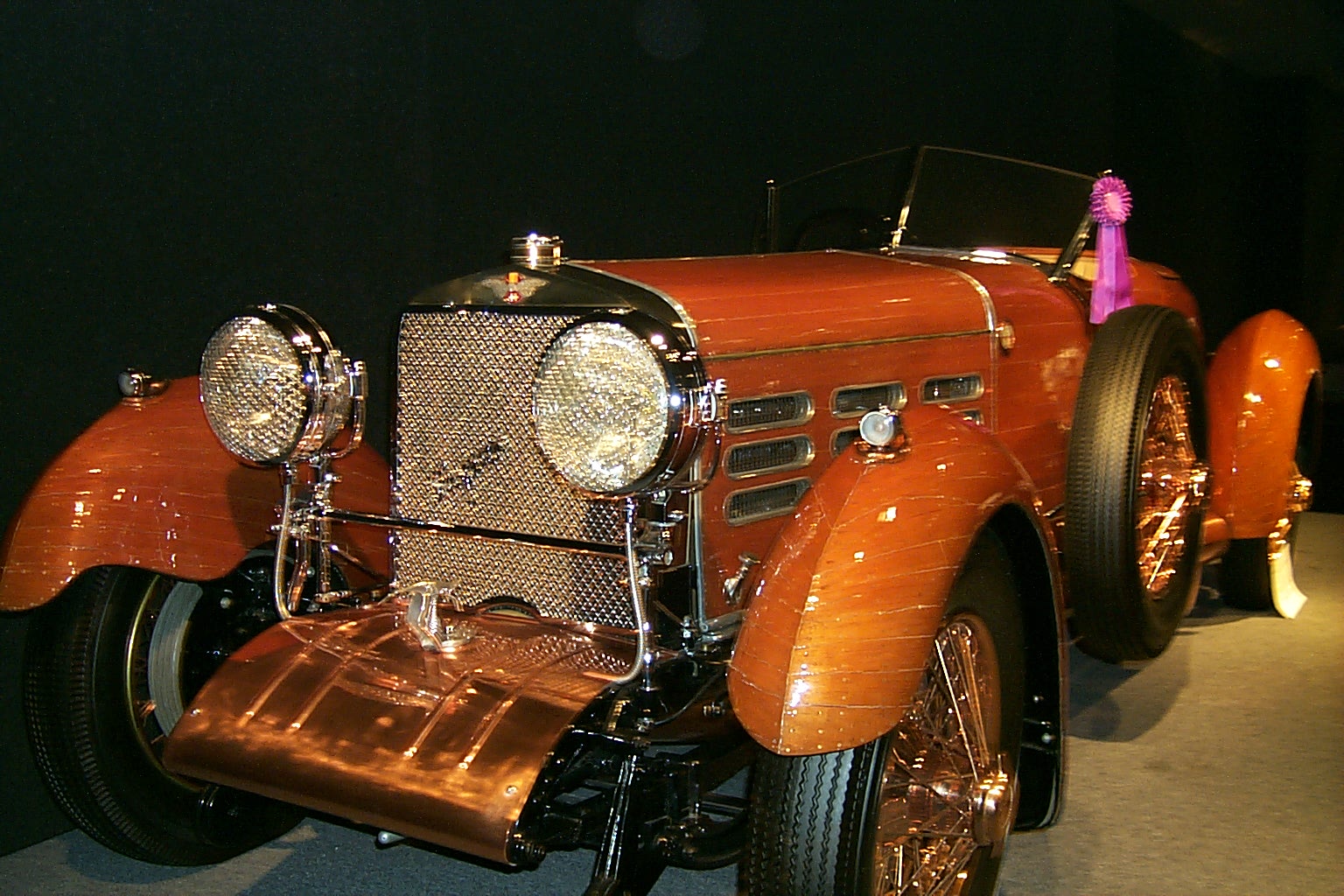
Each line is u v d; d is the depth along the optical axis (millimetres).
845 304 2500
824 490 1948
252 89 3166
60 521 2309
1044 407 3141
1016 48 6676
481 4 3834
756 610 1845
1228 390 3832
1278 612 4281
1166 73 7852
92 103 2795
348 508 2633
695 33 4703
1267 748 3139
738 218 5047
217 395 2193
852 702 1726
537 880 2564
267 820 2555
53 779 2373
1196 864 2543
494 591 2266
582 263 2322
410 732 1870
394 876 2582
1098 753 3115
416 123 3652
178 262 3018
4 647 2695
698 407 1849
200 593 2559
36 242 2703
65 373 2785
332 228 3428
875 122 5766
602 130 4328
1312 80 8141
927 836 2012
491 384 2184
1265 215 8531
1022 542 2176
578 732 1865
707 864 1970
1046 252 3436
